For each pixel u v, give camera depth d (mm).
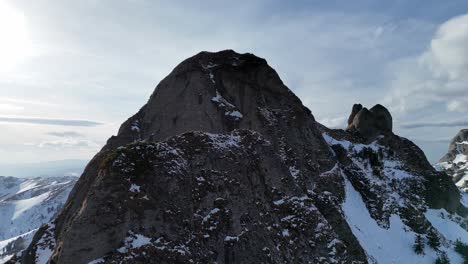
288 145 49250
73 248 23094
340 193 51656
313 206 38219
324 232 36531
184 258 25016
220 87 53750
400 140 77188
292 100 55844
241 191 32062
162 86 54688
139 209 25531
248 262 28531
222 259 27750
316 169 50656
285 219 35156
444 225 60719
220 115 49969
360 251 41250
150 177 27125
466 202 88188
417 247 49406
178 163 29484
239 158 34281
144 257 23859
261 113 50844
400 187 63500
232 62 56156
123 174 26094
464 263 50781
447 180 69188
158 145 29594
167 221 26078
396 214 55000
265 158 37781
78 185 37156
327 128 69312
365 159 64938
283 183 37344
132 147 28156
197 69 53594
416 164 72812
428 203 64188
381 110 77812
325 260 34812
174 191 27656
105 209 24562
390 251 47281
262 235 30969
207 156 32062
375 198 55062
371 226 50312
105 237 23891
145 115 53406
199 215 28625
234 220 29953
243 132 38500
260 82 55219
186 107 50688
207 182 30594
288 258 32156
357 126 77062
